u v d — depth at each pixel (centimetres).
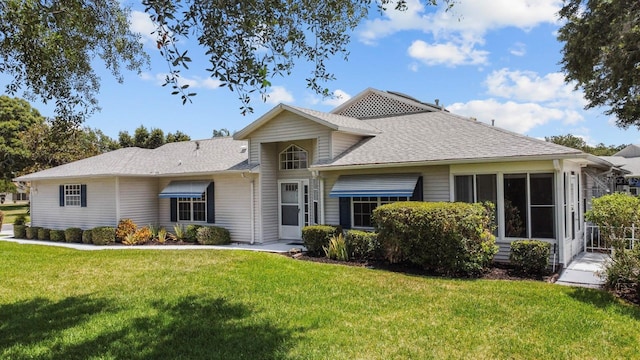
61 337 750
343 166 1670
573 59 2325
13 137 4700
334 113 2422
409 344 689
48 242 2331
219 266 1376
